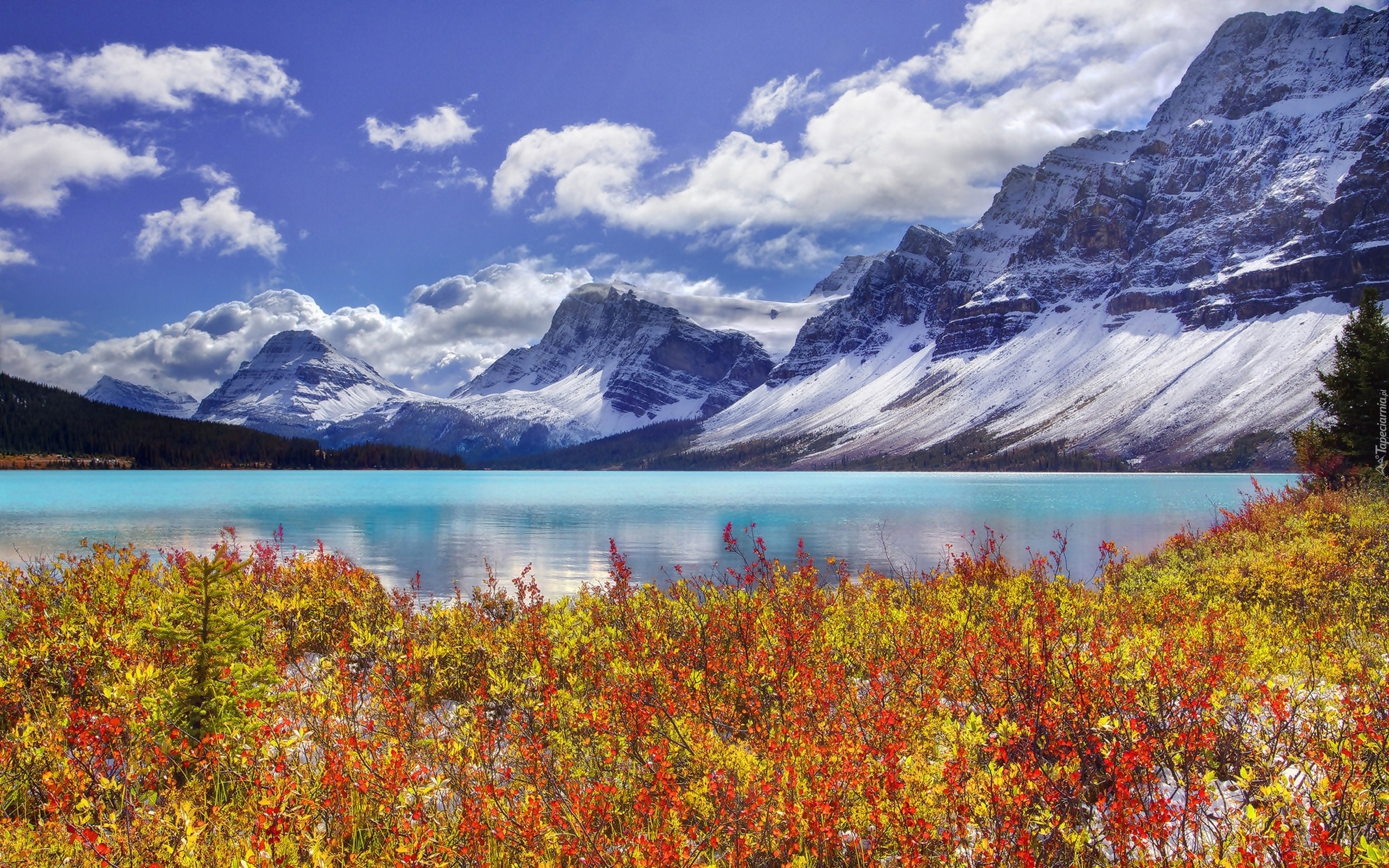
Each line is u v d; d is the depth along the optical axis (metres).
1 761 6.29
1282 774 5.64
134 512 70.19
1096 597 15.14
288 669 10.27
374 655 9.89
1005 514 70.88
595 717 6.98
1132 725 6.10
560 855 5.10
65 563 17.78
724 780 5.72
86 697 8.02
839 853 5.50
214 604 7.99
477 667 10.19
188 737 6.68
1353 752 5.52
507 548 43.22
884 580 17.16
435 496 106.19
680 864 4.89
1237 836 4.69
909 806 5.07
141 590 13.27
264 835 4.93
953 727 6.11
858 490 135.38
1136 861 4.73
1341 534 21.11
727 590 13.28
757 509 80.19
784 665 8.31
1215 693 6.74
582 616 12.20
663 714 7.11
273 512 71.44
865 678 9.88
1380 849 4.33
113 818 5.10
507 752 7.01
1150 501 91.69
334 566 17.62
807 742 6.43
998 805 4.95
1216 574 18.69
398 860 4.77
